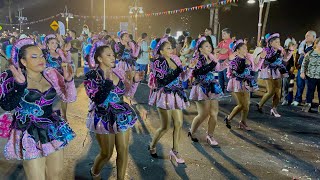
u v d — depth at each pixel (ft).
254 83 20.49
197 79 17.60
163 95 15.01
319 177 14.70
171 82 14.97
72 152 16.67
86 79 11.41
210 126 18.28
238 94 20.43
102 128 11.51
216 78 19.51
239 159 16.49
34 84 9.37
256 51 23.58
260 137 20.01
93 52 11.44
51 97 9.67
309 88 25.88
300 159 16.70
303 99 31.42
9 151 9.34
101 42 11.56
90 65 11.59
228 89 20.40
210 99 17.51
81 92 32.32
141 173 14.56
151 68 15.46
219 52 17.99
